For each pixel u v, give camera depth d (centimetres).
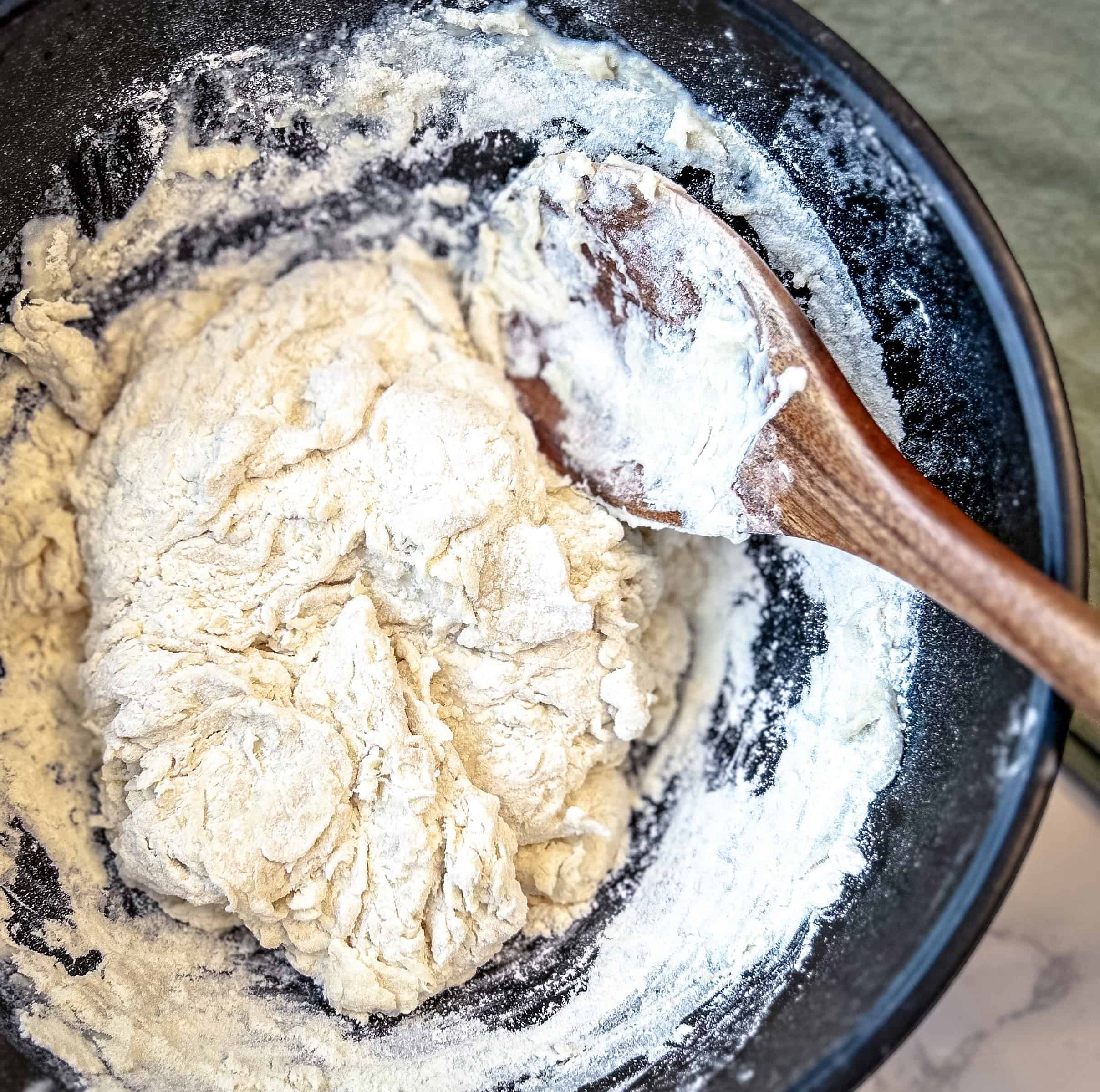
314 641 33
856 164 30
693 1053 31
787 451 30
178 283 35
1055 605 26
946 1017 34
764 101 30
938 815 29
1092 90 35
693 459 32
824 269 31
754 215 32
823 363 30
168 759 32
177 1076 31
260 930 32
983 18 35
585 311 34
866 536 29
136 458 33
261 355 34
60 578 33
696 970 32
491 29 31
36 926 31
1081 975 34
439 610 32
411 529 32
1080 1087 34
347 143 34
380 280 35
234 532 32
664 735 36
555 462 35
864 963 29
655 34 30
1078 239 35
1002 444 29
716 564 36
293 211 35
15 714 33
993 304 29
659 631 36
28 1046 30
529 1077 32
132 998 31
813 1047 28
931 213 29
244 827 31
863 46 35
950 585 28
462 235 36
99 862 33
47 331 33
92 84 30
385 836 32
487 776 33
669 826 35
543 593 33
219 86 32
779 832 33
